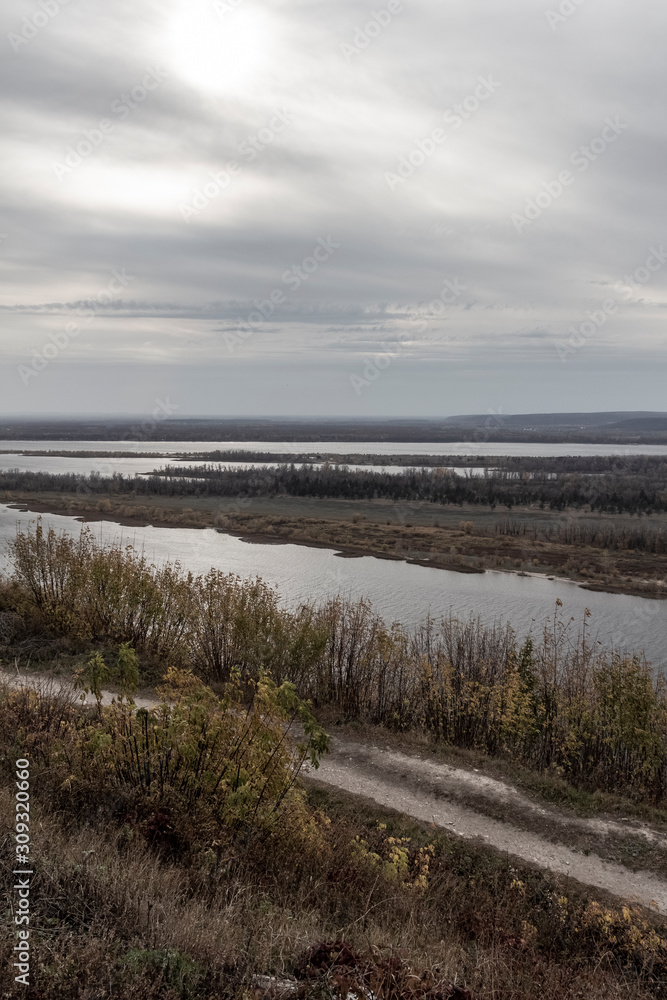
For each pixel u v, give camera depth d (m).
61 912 4.70
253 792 7.21
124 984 4.11
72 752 7.66
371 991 4.50
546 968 6.59
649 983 6.72
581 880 8.25
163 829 6.76
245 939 4.97
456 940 6.68
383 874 7.66
